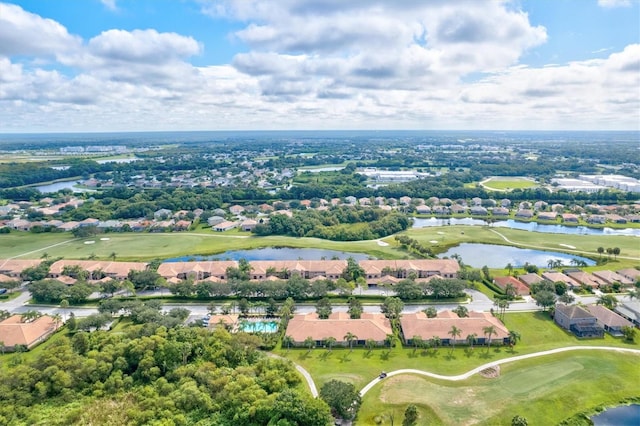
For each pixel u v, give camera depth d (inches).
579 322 5777.6
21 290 7372.1
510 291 6825.8
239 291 6914.4
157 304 6382.9
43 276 7632.9
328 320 5654.5
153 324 5374.0
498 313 6323.8
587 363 4945.9
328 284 7071.9
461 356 5167.3
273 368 4685.0
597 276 7608.3
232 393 4222.4
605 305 6387.8
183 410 4153.5
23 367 4456.2
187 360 4923.7
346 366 4960.6
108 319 5831.7
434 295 6924.2
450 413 4119.1
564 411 4197.8
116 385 4473.4
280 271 7775.6
